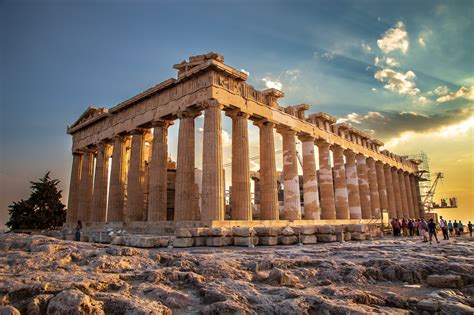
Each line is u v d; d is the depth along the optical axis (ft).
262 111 106.52
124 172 122.93
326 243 76.13
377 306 25.59
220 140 88.63
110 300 23.27
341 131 150.71
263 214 104.27
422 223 83.71
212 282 28.94
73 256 37.93
